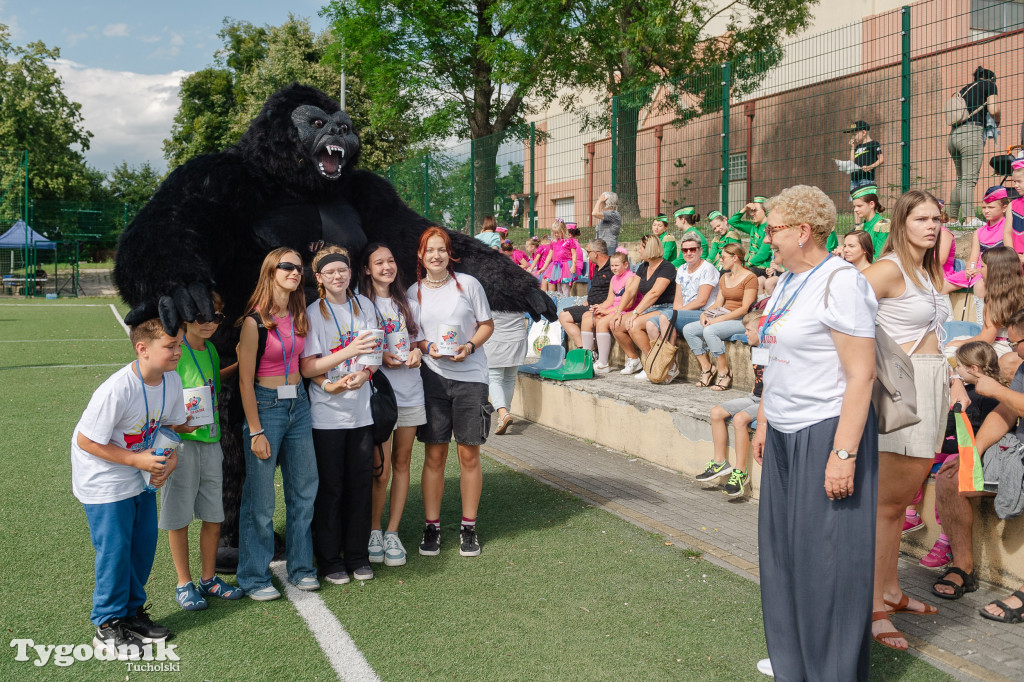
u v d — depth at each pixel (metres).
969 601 4.09
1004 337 4.89
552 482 6.27
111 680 3.24
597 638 3.64
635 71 20.61
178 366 3.84
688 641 3.62
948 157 8.07
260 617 3.88
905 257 3.60
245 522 4.10
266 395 4.04
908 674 3.34
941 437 3.57
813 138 8.87
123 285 3.97
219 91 49.75
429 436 4.70
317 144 4.41
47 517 5.23
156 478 3.45
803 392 3.01
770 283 8.16
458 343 4.61
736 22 21.25
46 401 9.10
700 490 6.05
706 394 7.17
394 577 4.40
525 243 13.19
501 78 22.08
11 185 32.12
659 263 8.28
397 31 24.92
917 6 7.80
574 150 12.36
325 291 4.30
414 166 17.33
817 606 3.00
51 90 47.69
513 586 4.26
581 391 7.76
